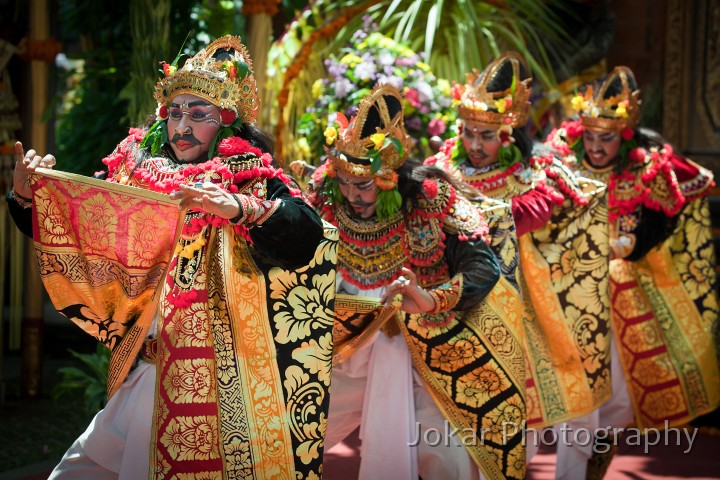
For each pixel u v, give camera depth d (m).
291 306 3.19
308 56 6.34
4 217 6.24
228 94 3.19
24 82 6.44
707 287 5.72
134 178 3.25
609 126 5.33
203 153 3.23
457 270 3.75
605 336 4.89
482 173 4.62
